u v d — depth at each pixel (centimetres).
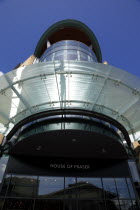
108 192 984
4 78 1045
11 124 1250
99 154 1174
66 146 1101
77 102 1158
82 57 1889
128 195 973
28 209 873
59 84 1111
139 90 1116
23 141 1042
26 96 1140
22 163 1105
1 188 952
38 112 1170
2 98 1140
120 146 1093
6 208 866
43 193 954
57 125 1029
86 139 1045
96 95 1150
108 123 1175
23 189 963
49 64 1045
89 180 1046
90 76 1102
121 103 1188
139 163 1204
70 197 944
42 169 1081
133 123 1298
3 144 1216
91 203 920
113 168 1134
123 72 1070
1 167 1073
